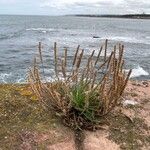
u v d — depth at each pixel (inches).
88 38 2215.8
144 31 3993.6
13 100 189.2
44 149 148.6
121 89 167.9
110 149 154.1
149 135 168.4
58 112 172.6
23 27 3843.5
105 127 169.3
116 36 2623.0
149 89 231.8
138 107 196.4
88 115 167.0
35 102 189.0
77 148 153.3
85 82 173.3
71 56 978.7
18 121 168.4
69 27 4613.7
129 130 169.8
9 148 147.6
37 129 160.7
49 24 5511.8
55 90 175.2
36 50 1310.3
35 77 177.8
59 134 159.2
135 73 762.8
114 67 167.8
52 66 784.9
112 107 168.7
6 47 1425.9
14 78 669.9
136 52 1302.9
